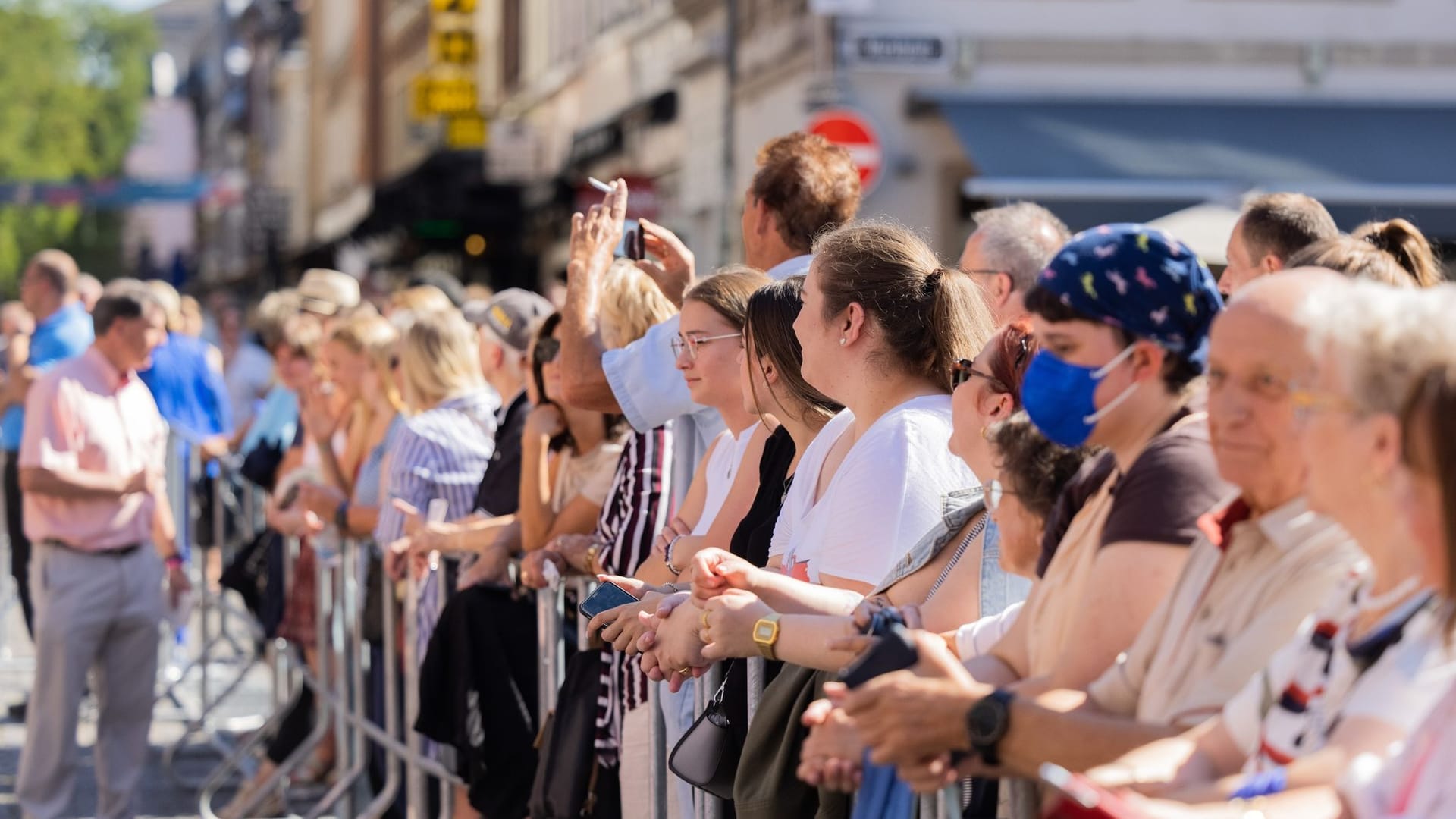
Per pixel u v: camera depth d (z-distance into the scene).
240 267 101.19
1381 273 7.00
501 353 11.65
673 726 7.72
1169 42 27.23
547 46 47.16
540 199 38.50
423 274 16.52
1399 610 3.88
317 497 12.29
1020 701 4.42
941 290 6.62
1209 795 4.03
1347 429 3.77
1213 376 4.35
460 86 43.75
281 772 12.66
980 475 5.86
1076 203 24.39
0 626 20.22
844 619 5.82
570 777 8.44
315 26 98.88
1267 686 4.22
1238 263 8.39
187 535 17.42
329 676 12.52
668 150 35.12
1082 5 27.00
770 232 9.00
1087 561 4.97
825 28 26.19
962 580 6.00
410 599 10.45
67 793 12.80
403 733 11.05
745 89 30.39
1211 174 24.88
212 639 16.48
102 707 13.02
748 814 6.15
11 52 123.88
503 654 9.52
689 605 6.46
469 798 9.62
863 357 6.61
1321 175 25.08
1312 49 27.33
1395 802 3.69
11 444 17.23
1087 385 4.80
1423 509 3.64
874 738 4.52
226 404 19.64
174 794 14.41
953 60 26.77
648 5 36.97
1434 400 3.58
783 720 6.11
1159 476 4.67
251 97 131.25
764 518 7.53
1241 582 4.43
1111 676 4.63
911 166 26.72
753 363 7.34
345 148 84.31
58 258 17.78
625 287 9.22
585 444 9.66
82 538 12.70
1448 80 27.59
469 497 11.29
